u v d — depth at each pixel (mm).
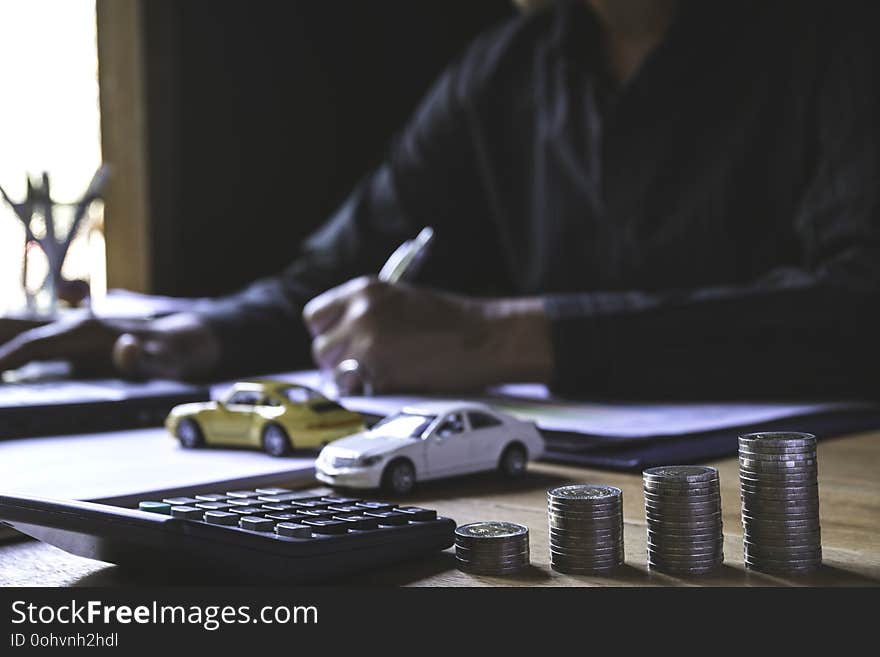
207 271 2578
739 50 1749
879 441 968
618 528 504
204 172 2572
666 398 1309
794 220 1711
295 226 2781
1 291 2299
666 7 1869
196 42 2551
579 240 1944
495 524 534
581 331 1321
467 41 3064
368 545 491
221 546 464
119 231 2477
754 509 490
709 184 1759
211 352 1630
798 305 1334
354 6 2906
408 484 734
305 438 853
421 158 2197
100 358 1621
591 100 1938
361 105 2941
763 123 1729
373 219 2160
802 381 1312
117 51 2465
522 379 1350
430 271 2182
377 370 1321
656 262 1812
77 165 2486
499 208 2129
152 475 759
